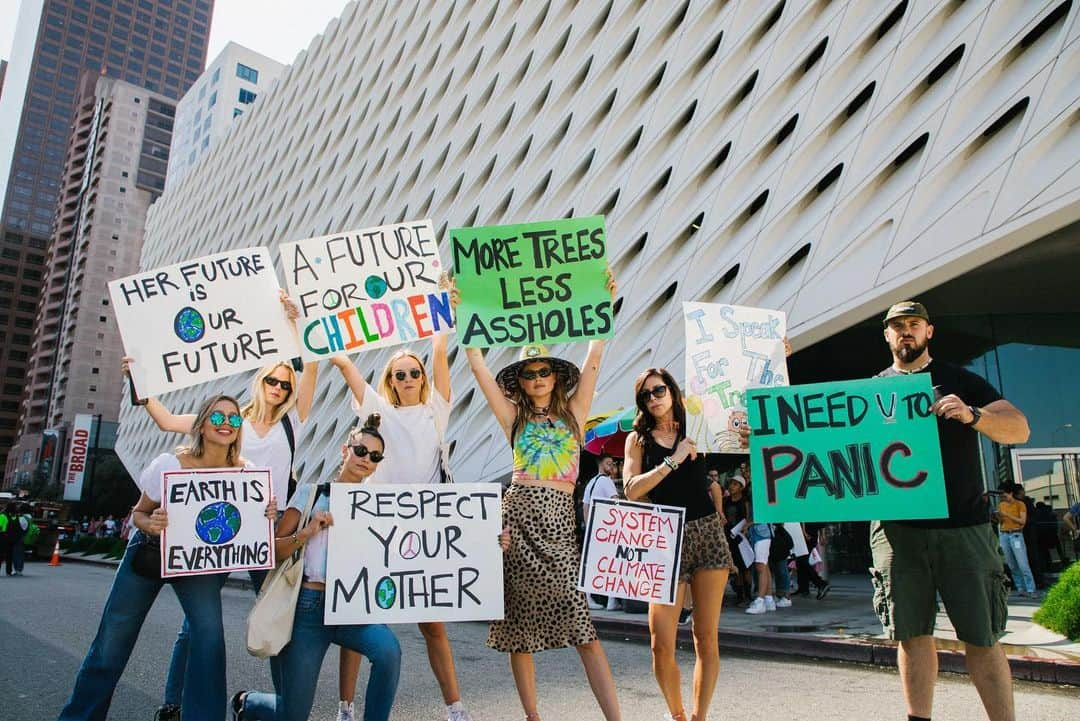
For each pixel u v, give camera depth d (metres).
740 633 7.41
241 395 40.06
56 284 110.75
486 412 24.09
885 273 12.72
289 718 3.34
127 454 54.75
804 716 4.37
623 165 21.94
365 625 3.48
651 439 4.10
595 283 4.33
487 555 3.62
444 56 34.22
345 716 3.93
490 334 4.25
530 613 3.55
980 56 12.45
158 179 110.19
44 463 85.81
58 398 98.81
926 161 12.73
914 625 3.36
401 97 36.97
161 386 4.14
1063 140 10.64
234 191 53.47
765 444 3.77
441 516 3.66
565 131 25.47
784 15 17.80
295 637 3.41
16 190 130.38
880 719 4.28
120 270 104.06
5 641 7.20
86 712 3.54
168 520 3.53
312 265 4.59
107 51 143.75
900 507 3.39
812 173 15.34
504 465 21.88
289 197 44.50
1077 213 10.16
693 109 20.22
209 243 55.34
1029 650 5.87
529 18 29.16
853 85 15.04
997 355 15.04
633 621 8.55
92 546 29.64
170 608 10.45
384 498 3.64
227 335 4.31
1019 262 12.46
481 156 29.25
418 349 28.56
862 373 16.70
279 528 3.72
